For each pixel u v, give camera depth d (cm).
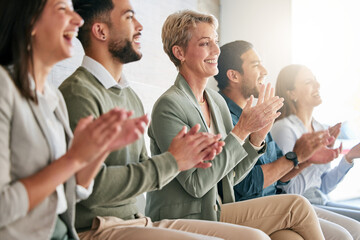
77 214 124
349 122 297
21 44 91
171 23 184
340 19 305
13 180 90
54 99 106
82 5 139
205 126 172
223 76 236
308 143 208
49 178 83
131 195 121
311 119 286
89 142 81
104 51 141
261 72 234
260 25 334
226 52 234
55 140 99
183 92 175
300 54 318
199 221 144
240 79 233
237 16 344
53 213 92
